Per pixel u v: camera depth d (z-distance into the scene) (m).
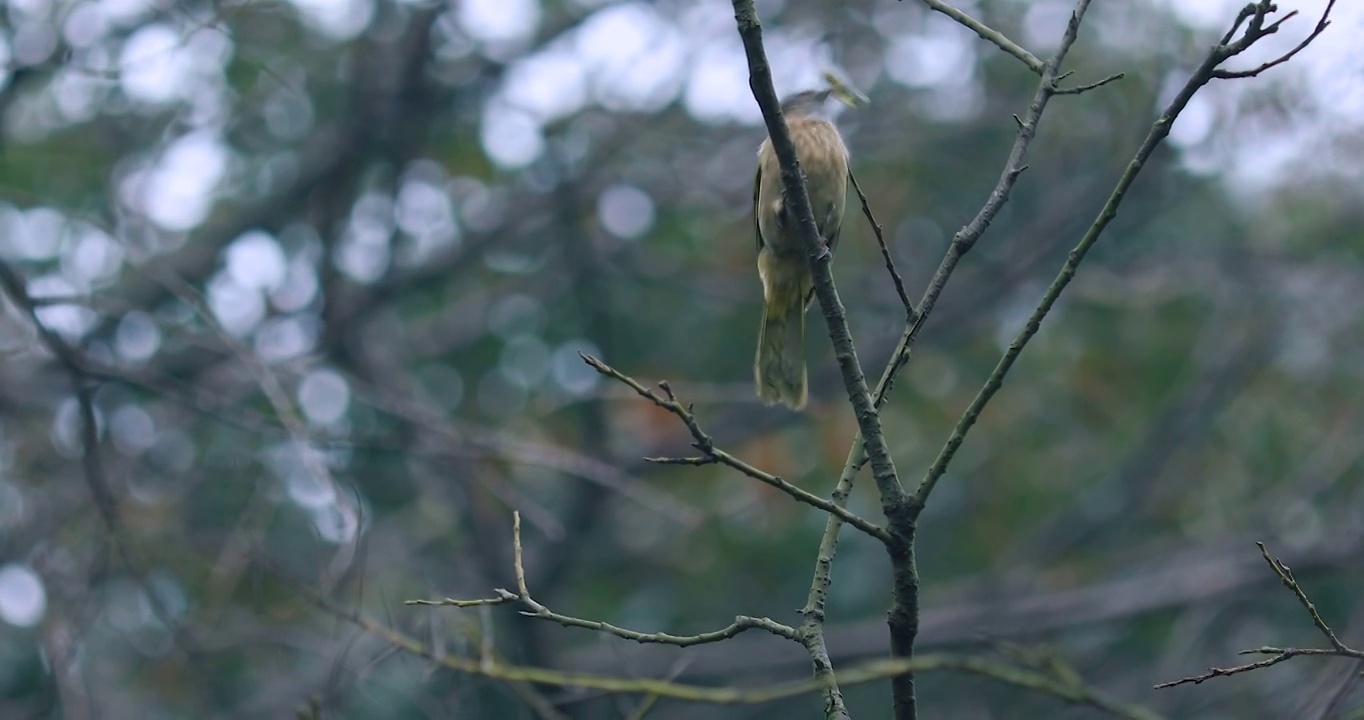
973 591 17.27
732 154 18.73
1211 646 16.22
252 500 9.73
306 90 17.95
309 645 10.61
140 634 12.34
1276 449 18.30
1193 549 17.34
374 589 13.16
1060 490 18.41
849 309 18.23
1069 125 16.97
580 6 18.03
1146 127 16.22
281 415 9.30
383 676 9.77
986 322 18.67
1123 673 16.92
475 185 19.20
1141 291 18.08
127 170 15.69
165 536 12.56
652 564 17.41
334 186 17.12
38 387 13.23
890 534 5.21
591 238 18.31
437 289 19.83
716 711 16.39
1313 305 18.41
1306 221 18.59
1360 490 17.86
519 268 19.67
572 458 11.74
